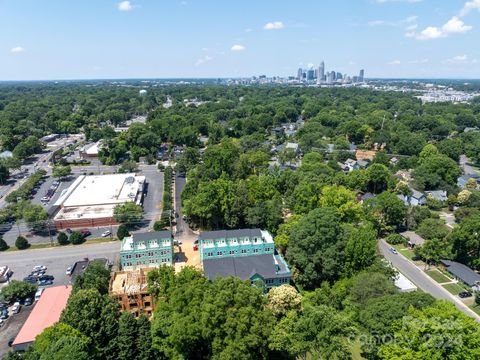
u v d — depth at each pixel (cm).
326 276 9219
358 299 7569
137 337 6366
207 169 16525
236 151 19738
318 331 5888
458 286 9562
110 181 16675
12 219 13575
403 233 12769
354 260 8875
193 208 12288
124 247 10119
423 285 9606
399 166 19238
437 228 12075
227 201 12144
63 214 13350
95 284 8181
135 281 8719
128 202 13525
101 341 6331
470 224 10262
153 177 18862
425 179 16175
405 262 10875
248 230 10388
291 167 19438
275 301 7412
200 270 8512
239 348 5703
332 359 5794
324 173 15925
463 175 18338
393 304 6456
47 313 7812
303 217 10225
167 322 6469
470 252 10438
